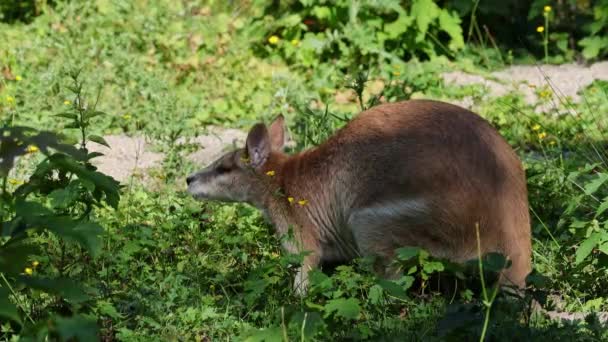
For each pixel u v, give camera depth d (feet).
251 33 58.65
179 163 42.88
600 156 39.27
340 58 56.29
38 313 25.79
